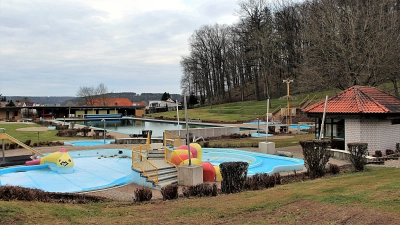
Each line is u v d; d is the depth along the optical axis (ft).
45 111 295.07
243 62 285.23
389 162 56.54
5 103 400.26
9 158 74.59
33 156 74.38
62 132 124.77
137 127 189.37
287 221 21.99
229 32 303.07
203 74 319.68
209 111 254.88
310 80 108.78
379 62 88.28
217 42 313.12
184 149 57.62
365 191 28.84
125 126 199.21
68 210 26.73
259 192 33.73
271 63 246.06
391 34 96.07
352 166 54.34
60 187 50.67
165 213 26.37
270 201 27.78
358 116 66.49
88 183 53.42
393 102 71.26
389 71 91.81
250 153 80.64
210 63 319.06
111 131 149.38
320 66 102.58
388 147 68.54
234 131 128.47
